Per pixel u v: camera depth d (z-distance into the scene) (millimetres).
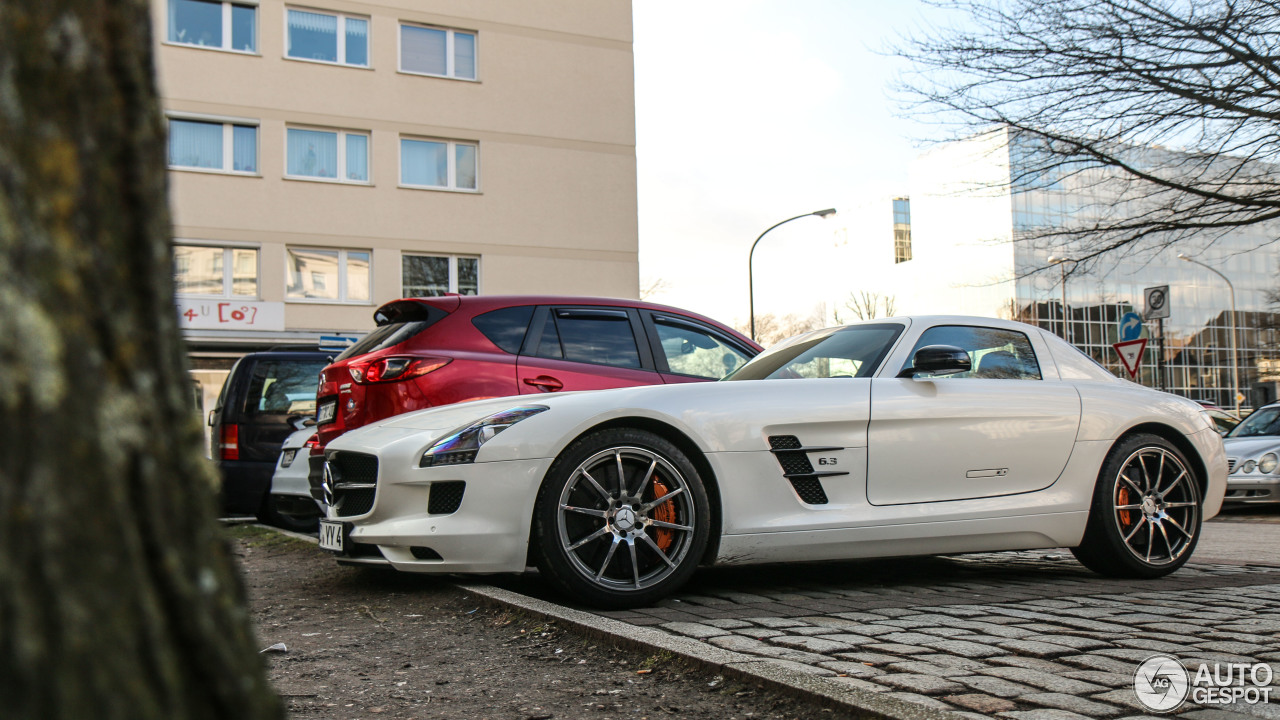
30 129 764
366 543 4133
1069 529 4863
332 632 3783
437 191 24797
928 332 4984
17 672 689
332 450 4484
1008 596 4379
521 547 3895
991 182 11688
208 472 895
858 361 4887
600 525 4012
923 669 2916
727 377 5305
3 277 727
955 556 6012
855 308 80938
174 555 826
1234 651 3186
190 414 886
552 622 3631
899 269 78062
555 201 26125
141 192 844
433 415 4469
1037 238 12039
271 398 8992
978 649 3195
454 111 25109
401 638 3629
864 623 3666
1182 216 11141
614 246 26719
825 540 4332
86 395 769
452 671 3129
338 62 24000
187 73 22406
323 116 23688
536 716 2619
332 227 23641
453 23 25281
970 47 10883
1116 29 10156
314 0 23719
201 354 22266
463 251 25016
